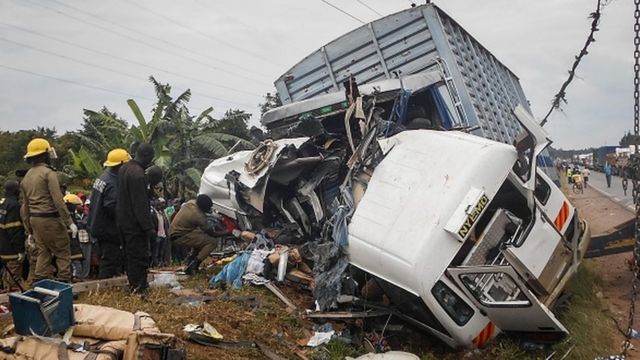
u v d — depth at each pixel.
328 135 8.09
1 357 3.61
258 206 7.57
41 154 6.17
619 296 7.94
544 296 5.74
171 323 5.29
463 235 5.34
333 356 5.50
